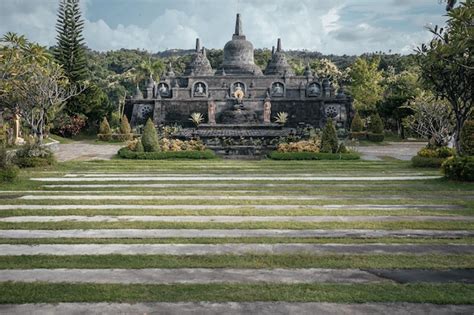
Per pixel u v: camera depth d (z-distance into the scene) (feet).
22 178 64.23
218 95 198.18
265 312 19.93
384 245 30.37
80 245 30.30
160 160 97.30
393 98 183.93
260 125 160.04
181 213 40.37
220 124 167.53
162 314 19.74
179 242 31.01
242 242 31.01
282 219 38.14
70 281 23.58
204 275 24.57
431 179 63.98
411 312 19.97
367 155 115.85
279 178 66.44
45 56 63.52
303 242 31.04
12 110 108.17
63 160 99.55
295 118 190.39
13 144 112.06
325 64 310.24
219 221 37.35
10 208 42.42
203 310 20.13
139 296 21.58
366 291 22.15
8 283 23.13
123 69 398.01
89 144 153.28
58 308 20.33
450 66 57.77
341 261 26.81
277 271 25.17
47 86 108.37
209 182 61.98
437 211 41.50
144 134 104.27
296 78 209.67
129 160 96.53
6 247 29.73
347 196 50.14
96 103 184.03
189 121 190.08
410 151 129.70
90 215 39.55
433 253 28.53
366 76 218.59
